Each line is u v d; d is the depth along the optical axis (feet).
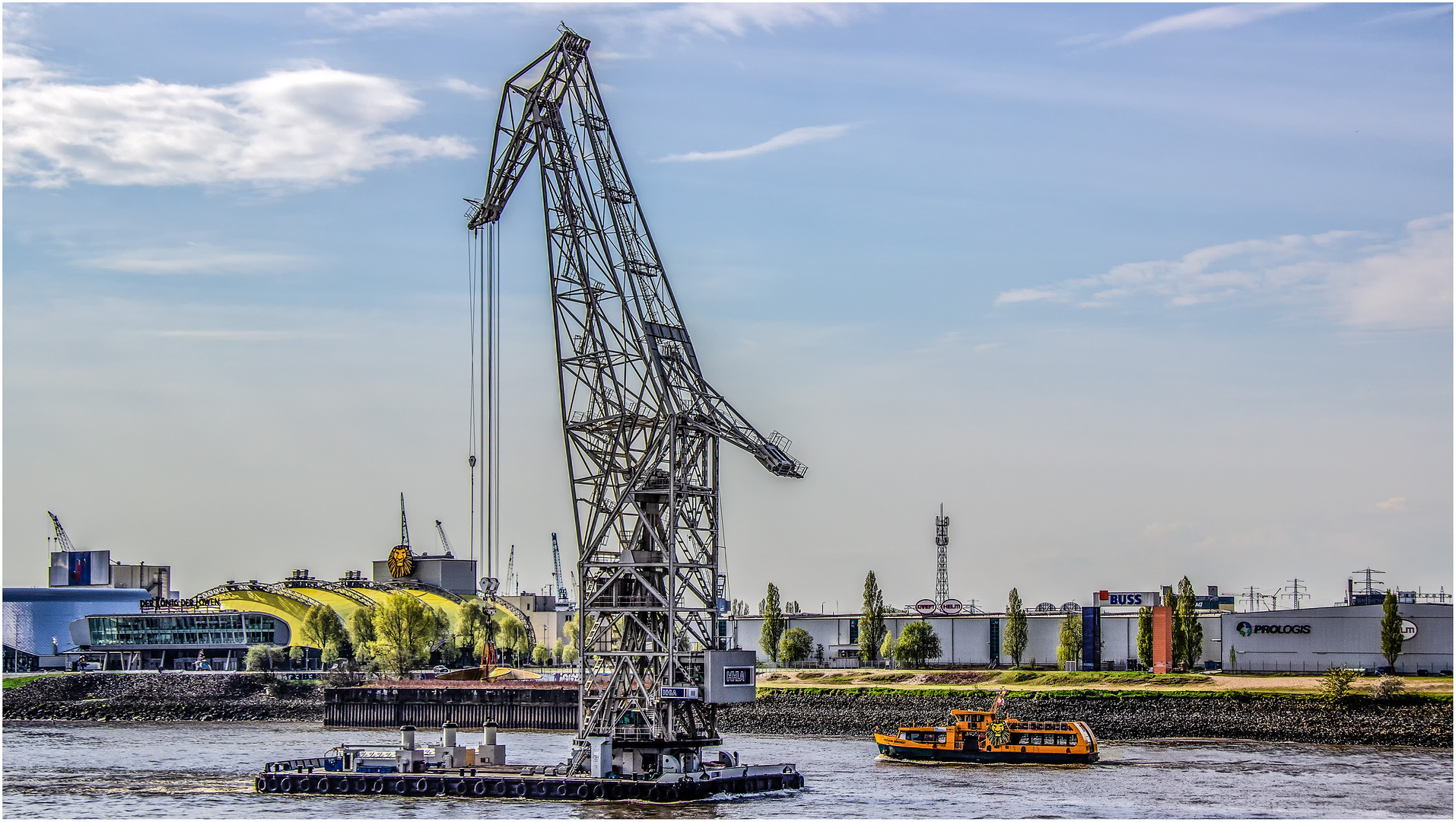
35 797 475.72
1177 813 439.22
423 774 465.47
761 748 645.51
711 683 434.30
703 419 450.71
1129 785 496.64
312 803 449.06
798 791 475.31
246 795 470.80
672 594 436.76
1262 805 453.99
